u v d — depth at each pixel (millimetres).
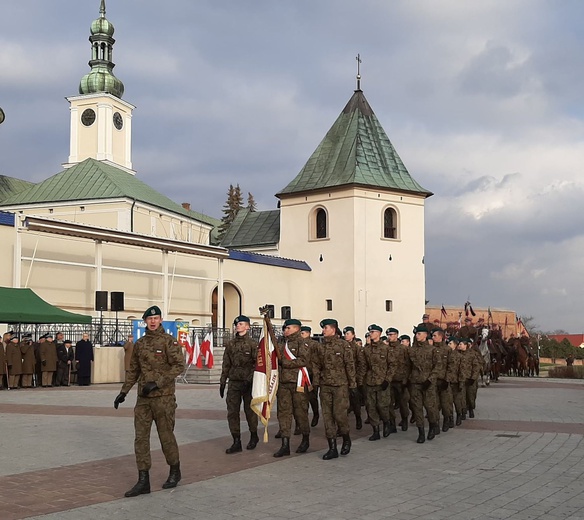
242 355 12320
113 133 71500
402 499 8750
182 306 42531
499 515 7992
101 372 28672
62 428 14805
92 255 37156
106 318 33812
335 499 8758
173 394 9430
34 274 33719
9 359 25219
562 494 9023
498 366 33844
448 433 14938
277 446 13000
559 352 83438
